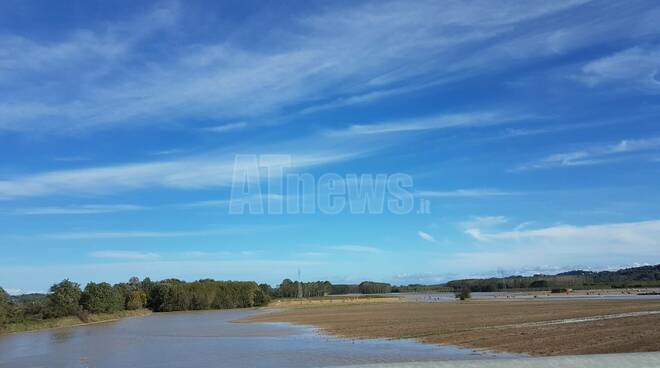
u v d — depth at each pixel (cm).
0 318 8350
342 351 3900
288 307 16238
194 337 6056
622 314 5900
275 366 3272
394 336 4884
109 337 6625
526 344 3597
